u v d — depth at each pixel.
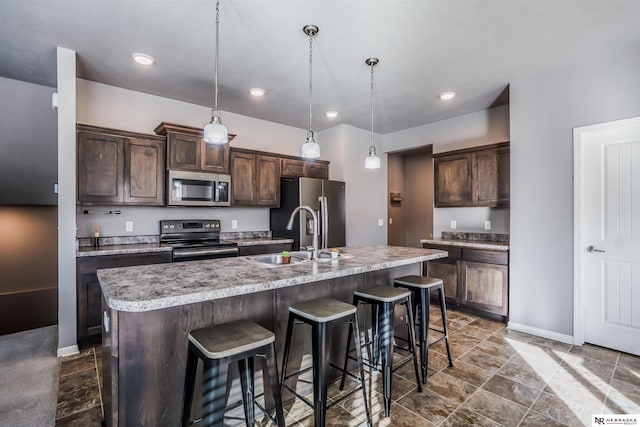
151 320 1.45
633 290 2.60
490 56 2.72
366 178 5.11
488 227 4.05
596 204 2.76
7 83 3.22
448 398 2.02
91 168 2.98
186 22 2.23
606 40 2.46
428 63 2.85
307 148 2.50
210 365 1.26
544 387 2.14
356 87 3.40
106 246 3.20
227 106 4.02
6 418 1.81
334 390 2.12
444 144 4.54
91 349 2.71
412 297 2.67
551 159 2.97
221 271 1.84
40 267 3.68
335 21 2.22
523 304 3.16
